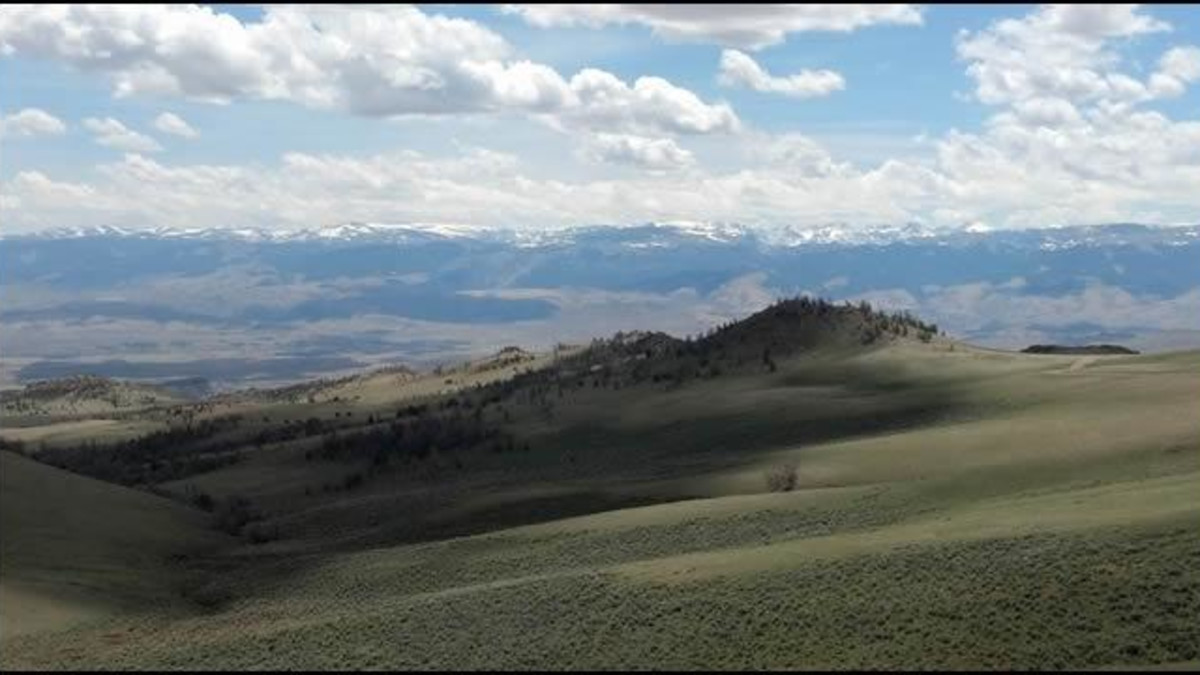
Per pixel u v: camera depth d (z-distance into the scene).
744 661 55.41
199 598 99.88
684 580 68.00
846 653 54.81
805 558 69.62
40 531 115.19
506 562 96.88
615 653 58.25
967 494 104.25
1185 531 63.31
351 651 62.72
